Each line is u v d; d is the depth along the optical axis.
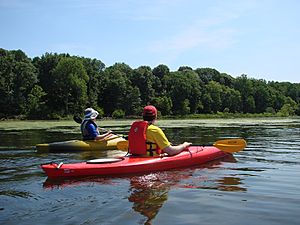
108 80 63.44
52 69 60.12
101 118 55.78
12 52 65.56
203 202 4.12
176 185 5.05
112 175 5.77
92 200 4.19
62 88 53.91
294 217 3.58
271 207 3.93
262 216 3.62
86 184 5.12
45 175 5.74
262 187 4.91
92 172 5.69
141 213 3.69
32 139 12.62
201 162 7.08
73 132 16.83
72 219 3.48
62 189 4.77
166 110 62.19
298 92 87.25
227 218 3.55
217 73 94.31
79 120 10.41
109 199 4.24
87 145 9.40
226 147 7.53
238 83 79.50
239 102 74.25
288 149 9.33
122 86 62.34
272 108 74.00
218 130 17.78
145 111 6.61
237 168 6.49
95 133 9.71
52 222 3.39
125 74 70.12
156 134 6.48
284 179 5.45
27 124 29.03
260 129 18.59
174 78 71.75
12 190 4.71
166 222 3.42
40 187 4.90
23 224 3.34
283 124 26.12
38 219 3.48
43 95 52.94
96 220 3.45
